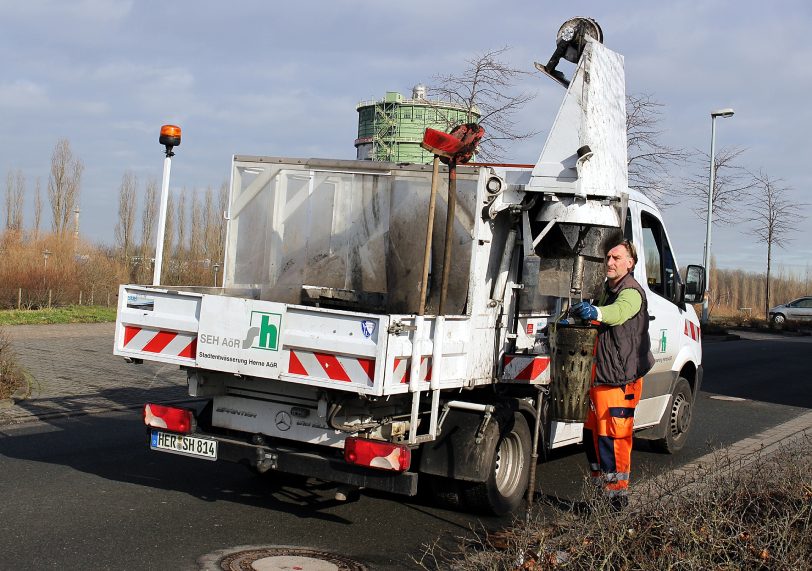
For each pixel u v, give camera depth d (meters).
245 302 6.20
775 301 93.25
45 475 7.78
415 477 5.96
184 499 7.20
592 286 7.04
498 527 6.70
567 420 6.38
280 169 7.57
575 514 5.69
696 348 10.63
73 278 33.53
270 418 6.62
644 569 4.64
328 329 5.87
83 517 6.50
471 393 7.00
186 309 6.49
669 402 10.08
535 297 7.31
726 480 5.84
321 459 6.23
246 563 5.62
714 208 31.55
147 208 52.97
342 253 7.30
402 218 7.00
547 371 7.15
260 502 7.23
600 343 6.52
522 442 7.23
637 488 6.01
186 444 6.70
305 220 7.47
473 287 6.58
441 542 6.29
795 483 5.95
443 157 6.08
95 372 15.02
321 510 7.05
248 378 6.62
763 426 12.99
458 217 6.64
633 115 18.92
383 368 5.66
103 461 8.46
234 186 7.75
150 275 39.91
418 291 6.91
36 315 27.33
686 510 5.28
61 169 53.00
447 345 6.27
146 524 6.41
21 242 33.84
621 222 7.23
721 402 15.80
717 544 4.80
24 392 12.16
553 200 6.91
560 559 4.81
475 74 15.24
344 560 5.82
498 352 6.90
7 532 6.02
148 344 6.67
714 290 62.94
